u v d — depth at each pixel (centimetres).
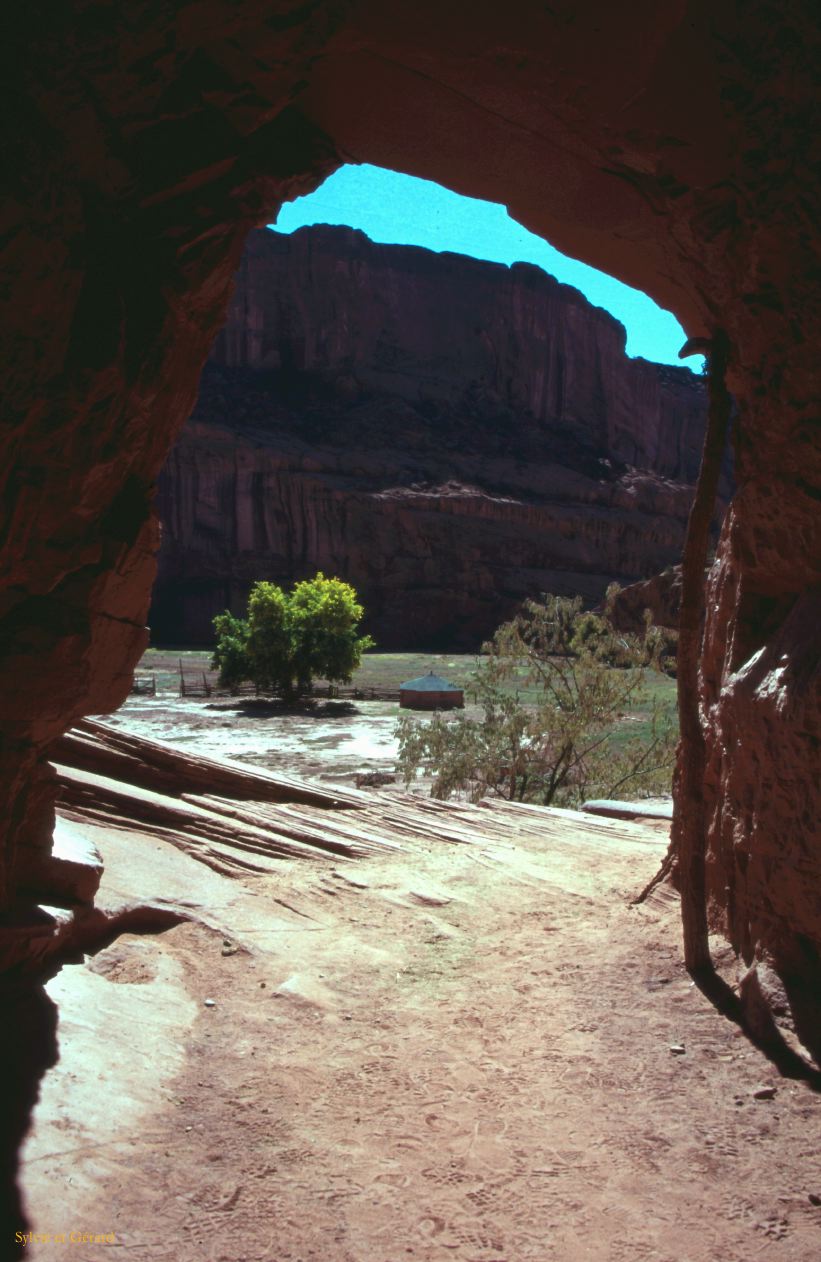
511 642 1719
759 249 448
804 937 505
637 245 567
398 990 562
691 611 584
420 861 829
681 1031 501
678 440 11769
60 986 498
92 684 504
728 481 10012
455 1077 453
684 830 580
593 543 8562
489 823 973
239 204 434
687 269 541
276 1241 327
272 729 2966
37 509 391
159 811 845
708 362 568
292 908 699
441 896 736
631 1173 374
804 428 490
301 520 7406
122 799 848
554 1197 357
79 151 353
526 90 444
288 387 9250
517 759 1656
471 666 5194
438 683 3569
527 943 639
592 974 579
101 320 376
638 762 1731
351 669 3897
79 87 341
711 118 427
